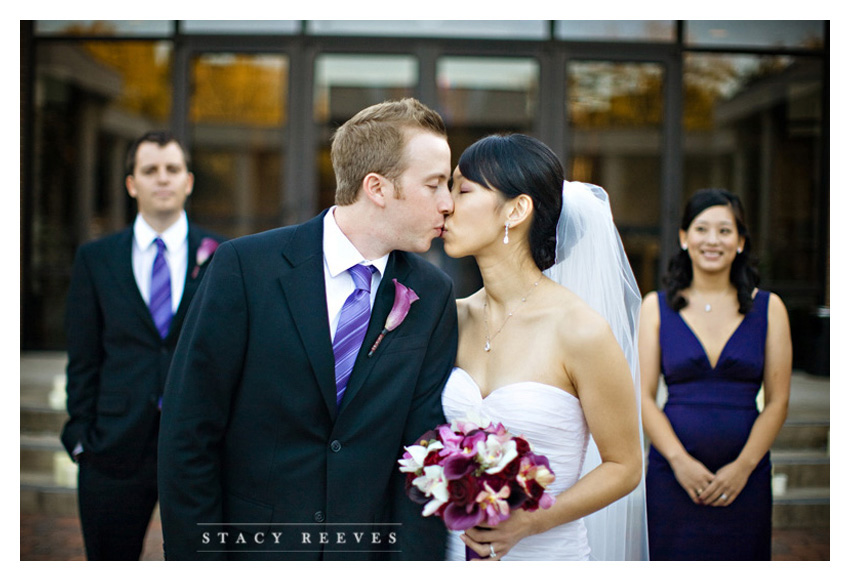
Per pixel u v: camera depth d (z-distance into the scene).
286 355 1.99
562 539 2.10
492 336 2.17
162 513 2.00
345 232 2.06
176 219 3.12
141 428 2.91
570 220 2.39
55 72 7.64
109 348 2.99
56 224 7.70
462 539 1.97
